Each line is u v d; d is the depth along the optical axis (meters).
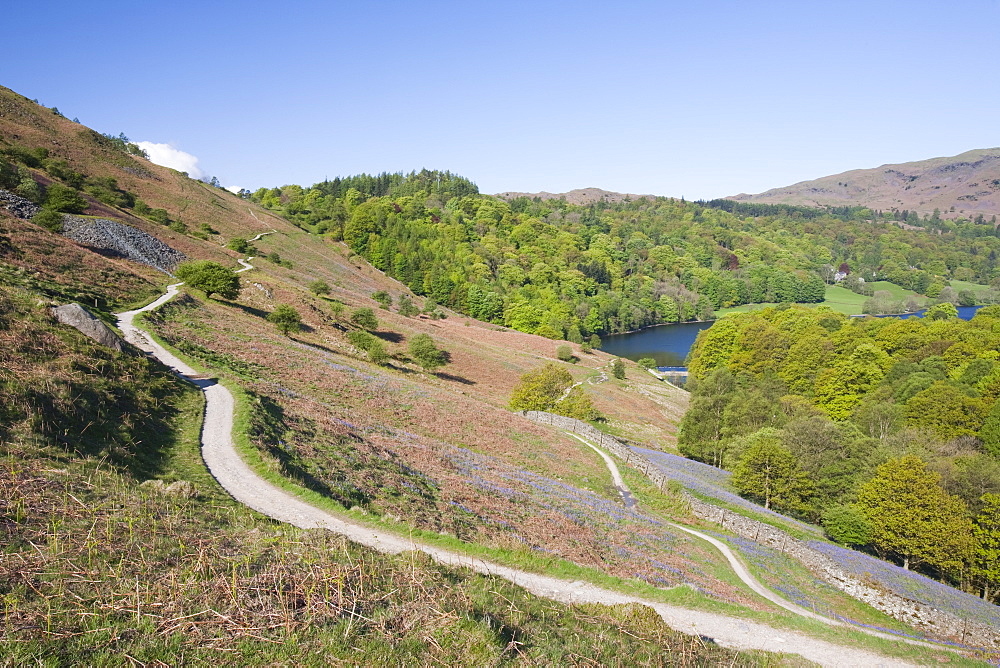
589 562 19.98
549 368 60.25
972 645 23.53
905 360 69.44
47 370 19.47
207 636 8.55
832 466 42.88
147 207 88.00
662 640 13.44
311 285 84.19
